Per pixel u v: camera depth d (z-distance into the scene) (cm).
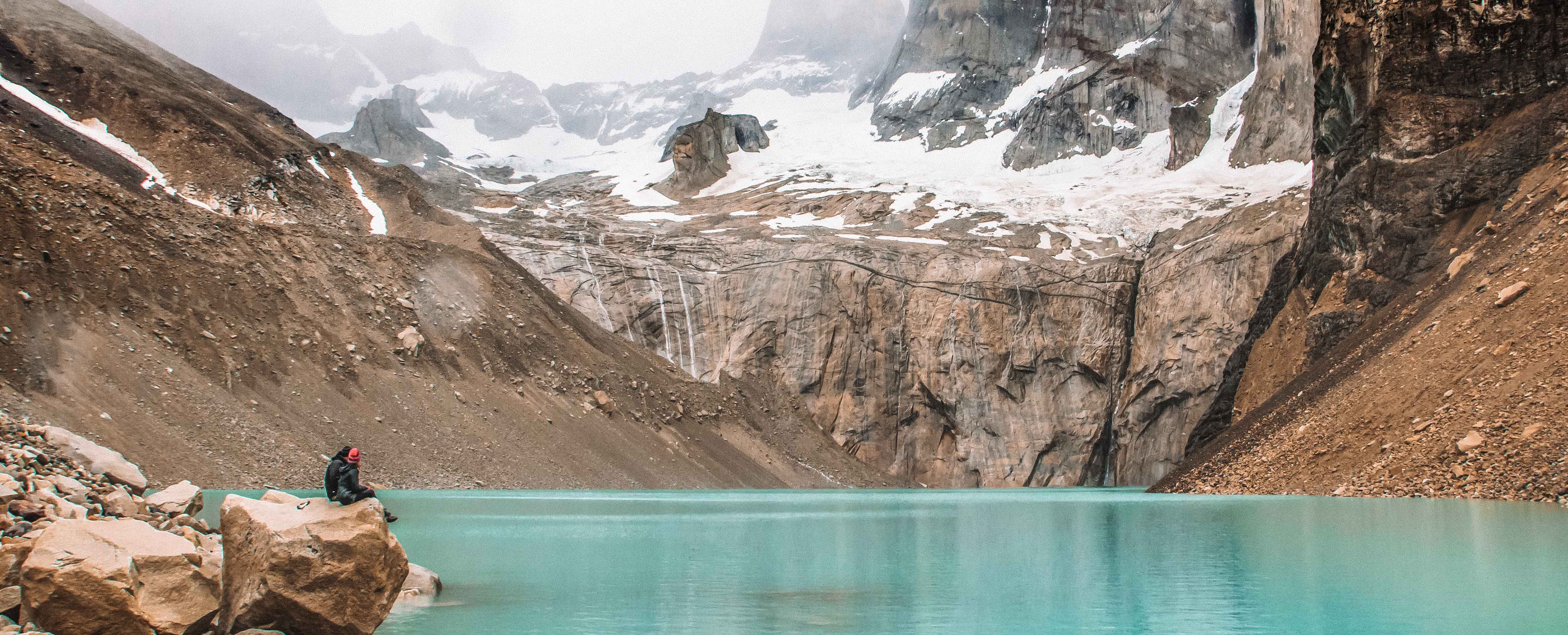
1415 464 3241
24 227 4053
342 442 4419
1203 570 1933
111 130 6712
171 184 6425
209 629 1263
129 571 1183
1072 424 9512
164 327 4238
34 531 1336
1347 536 2308
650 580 1872
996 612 1546
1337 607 1515
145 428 3681
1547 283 3384
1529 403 3056
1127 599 1636
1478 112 4888
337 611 1266
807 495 5728
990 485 9412
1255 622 1425
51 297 3916
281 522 1275
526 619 1479
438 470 4669
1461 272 4094
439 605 1596
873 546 2494
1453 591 1623
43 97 6688
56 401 3534
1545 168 4272
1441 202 4812
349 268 5506
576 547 2412
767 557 2236
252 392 4303
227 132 7106
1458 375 3438
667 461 6034
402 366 5141
